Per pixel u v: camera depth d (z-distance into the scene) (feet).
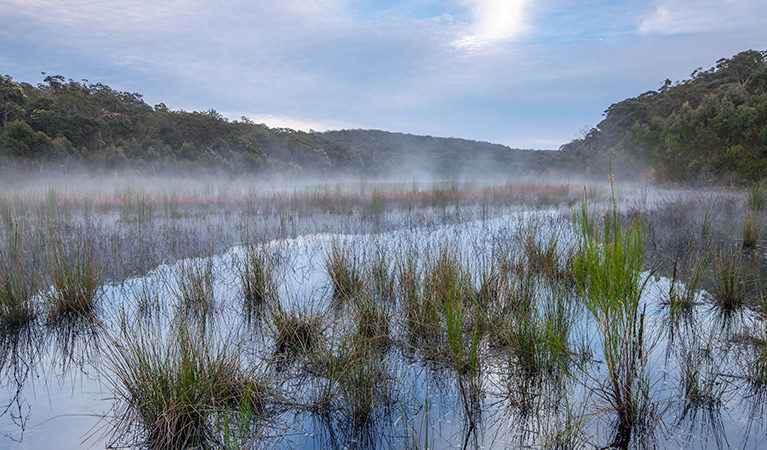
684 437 7.89
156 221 33.40
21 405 9.34
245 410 8.38
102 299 15.70
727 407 8.79
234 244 24.99
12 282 14.62
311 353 11.18
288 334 12.18
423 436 8.12
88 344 12.30
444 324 12.12
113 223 31.53
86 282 15.10
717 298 15.16
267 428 8.46
